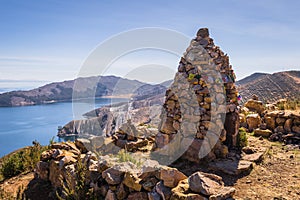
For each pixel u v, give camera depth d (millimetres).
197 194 3260
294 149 6137
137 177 4141
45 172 5785
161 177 3807
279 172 4723
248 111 9125
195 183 3428
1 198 4691
